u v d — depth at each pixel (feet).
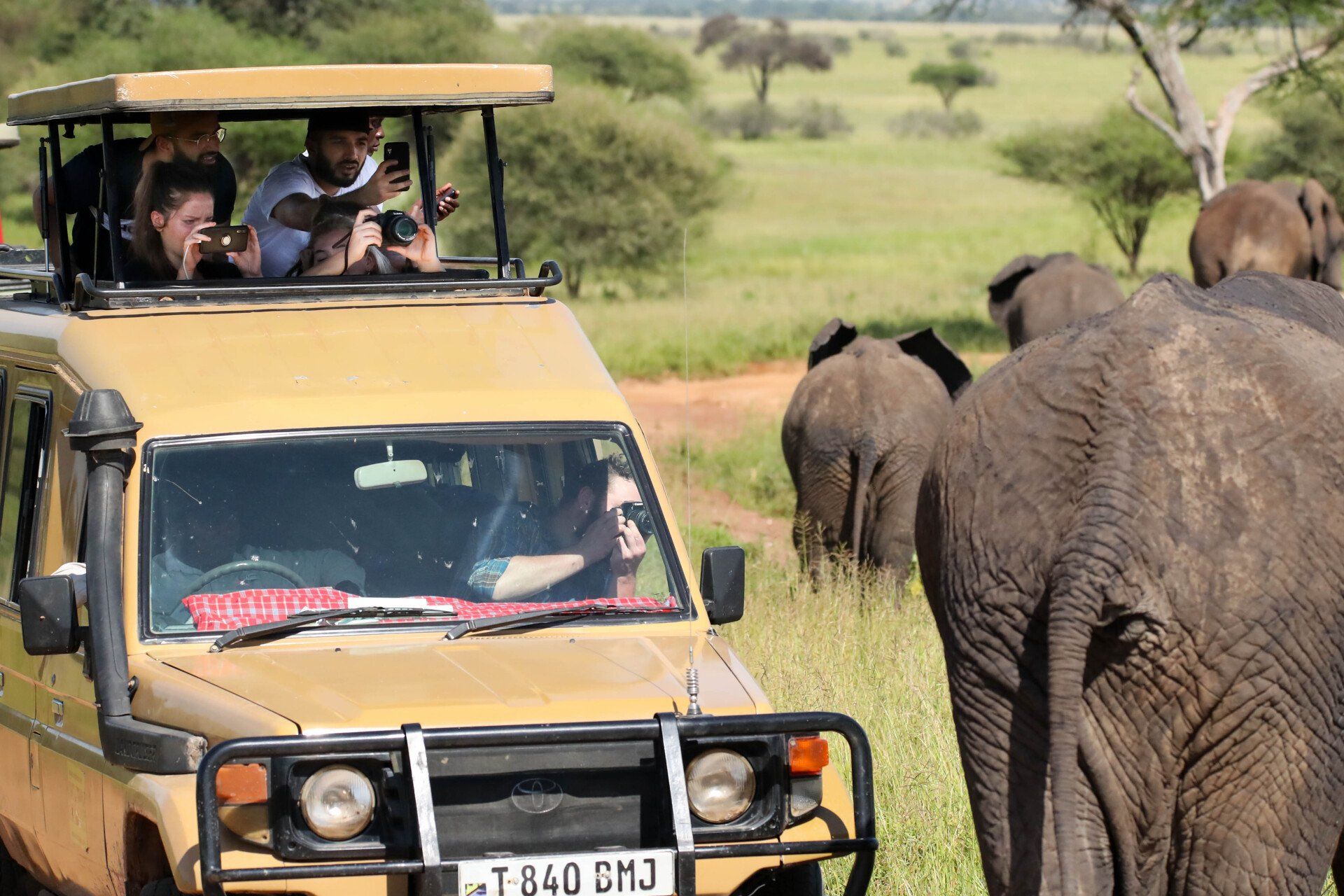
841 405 61.46
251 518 29.27
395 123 143.84
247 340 31.68
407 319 33.19
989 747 23.59
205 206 36.27
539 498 31.07
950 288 196.44
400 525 29.94
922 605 54.24
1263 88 143.23
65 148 179.22
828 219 319.88
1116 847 22.53
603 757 25.55
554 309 34.40
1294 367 22.57
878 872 33.60
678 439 103.19
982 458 23.98
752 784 25.99
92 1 246.06
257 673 26.76
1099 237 256.52
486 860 24.14
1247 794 22.07
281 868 23.84
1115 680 22.22
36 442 33.19
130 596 28.17
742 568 30.68
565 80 288.71
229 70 32.53
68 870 30.63
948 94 622.54
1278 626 21.72
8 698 33.55
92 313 32.35
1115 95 638.53
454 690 25.90
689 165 200.95
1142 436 22.29
